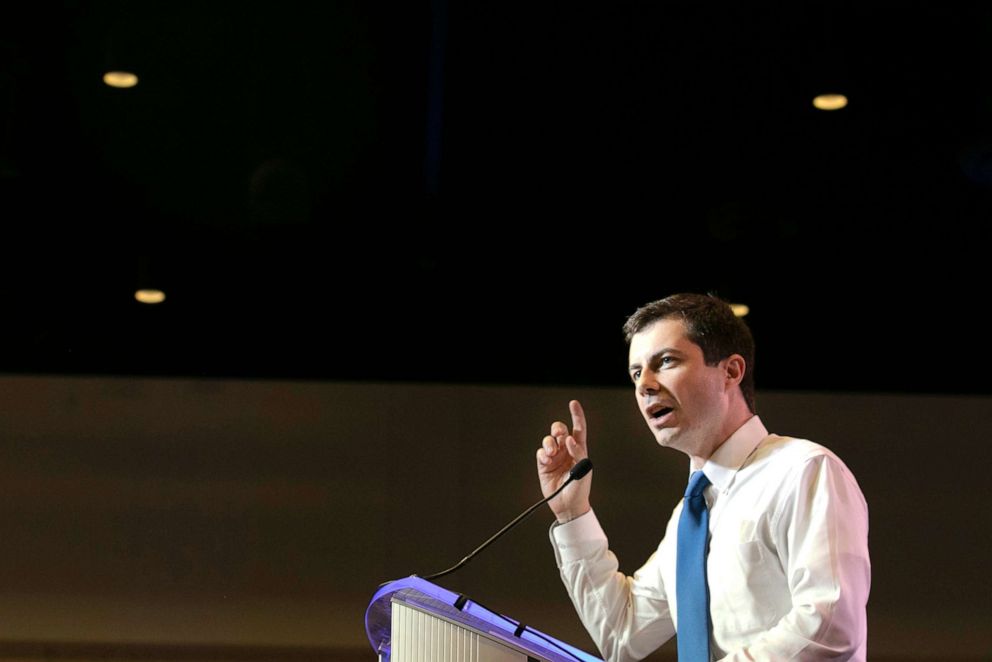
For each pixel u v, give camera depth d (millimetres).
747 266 10281
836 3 9922
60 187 10203
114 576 8969
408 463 9359
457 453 9391
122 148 10273
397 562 9070
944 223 10281
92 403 9430
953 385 10000
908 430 9438
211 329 10039
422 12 10156
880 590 8969
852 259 10273
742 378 4852
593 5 10047
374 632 4449
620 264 10297
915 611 8906
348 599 8977
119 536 9070
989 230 10203
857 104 10227
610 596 5336
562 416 9539
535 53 10180
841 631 4070
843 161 10312
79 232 10164
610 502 9109
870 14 9969
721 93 10242
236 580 9000
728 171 10352
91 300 10031
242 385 9562
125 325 10000
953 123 10172
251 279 10172
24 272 10031
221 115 10312
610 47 10172
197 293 10117
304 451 9375
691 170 10359
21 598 8859
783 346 10156
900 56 10102
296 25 10180
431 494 9266
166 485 9211
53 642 8773
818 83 10180
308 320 10102
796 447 4586
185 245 10211
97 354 9891
